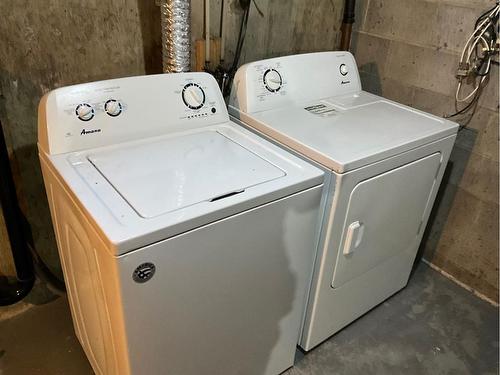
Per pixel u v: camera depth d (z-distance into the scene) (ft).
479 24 5.84
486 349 6.11
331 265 5.11
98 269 3.51
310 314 5.46
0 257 5.87
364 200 4.91
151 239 3.20
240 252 3.91
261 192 3.79
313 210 4.38
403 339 6.19
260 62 5.63
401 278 6.78
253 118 5.39
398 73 7.12
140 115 4.58
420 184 5.67
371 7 7.16
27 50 4.91
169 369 4.03
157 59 5.92
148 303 3.46
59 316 6.18
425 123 5.67
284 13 6.76
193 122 4.95
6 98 5.03
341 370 5.69
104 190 3.64
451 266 7.34
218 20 6.14
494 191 6.40
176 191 3.71
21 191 5.63
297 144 4.84
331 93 6.41
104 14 5.22
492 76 5.95
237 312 4.31
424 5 6.44
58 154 4.14
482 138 6.31
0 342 5.75
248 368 5.00
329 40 7.58
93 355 5.07
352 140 4.98
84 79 5.45
